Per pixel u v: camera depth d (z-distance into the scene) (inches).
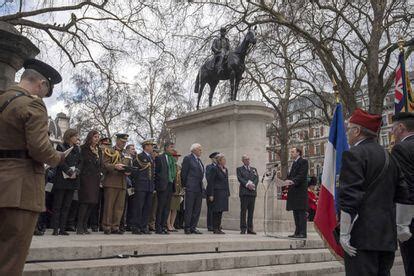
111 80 804.0
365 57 899.4
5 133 146.9
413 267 197.0
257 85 1059.3
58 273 199.8
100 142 379.6
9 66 269.6
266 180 501.0
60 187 317.4
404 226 186.7
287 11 740.0
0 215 144.4
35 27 695.1
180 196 448.8
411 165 188.5
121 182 356.8
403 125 203.3
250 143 512.4
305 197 382.0
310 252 335.9
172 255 268.5
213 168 414.9
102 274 212.7
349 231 148.3
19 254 145.3
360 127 167.0
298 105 1365.7
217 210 409.1
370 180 152.8
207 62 614.9
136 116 1498.5
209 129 560.1
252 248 317.4
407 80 322.3
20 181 144.3
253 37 552.1
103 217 355.3
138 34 773.3
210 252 290.8
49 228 396.5
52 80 162.1
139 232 366.9
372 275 147.3
